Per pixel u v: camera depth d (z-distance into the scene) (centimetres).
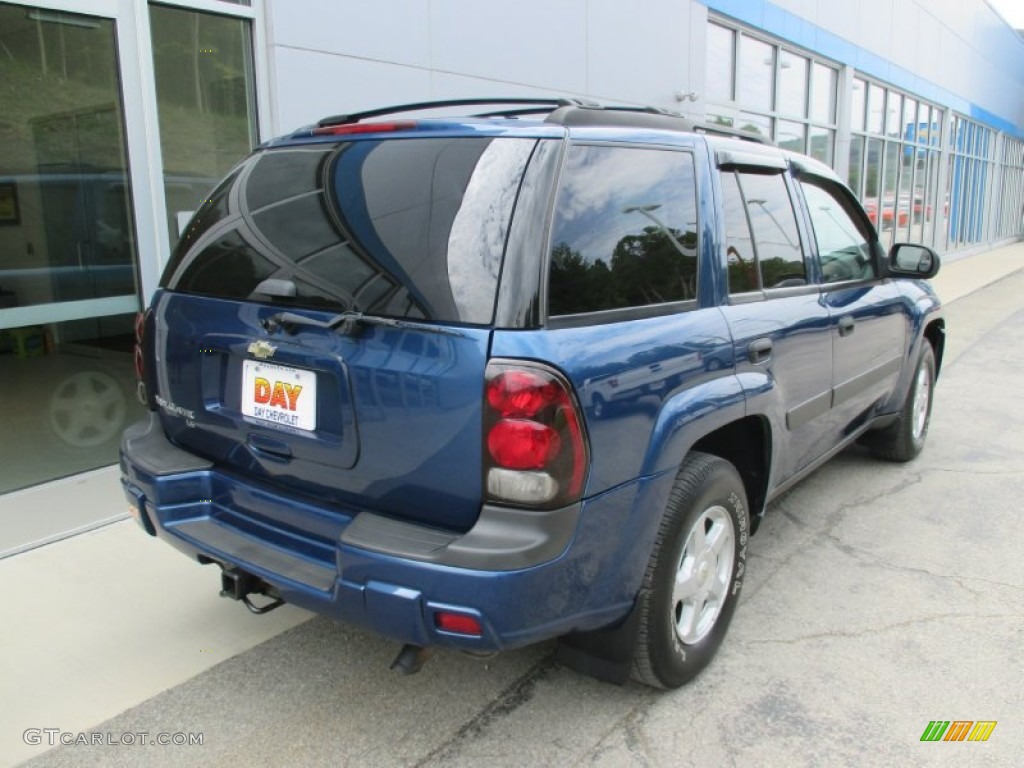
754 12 1152
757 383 302
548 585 219
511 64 736
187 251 296
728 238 310
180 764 256
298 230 258
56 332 498
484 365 213
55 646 319
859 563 399
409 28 632
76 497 456
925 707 285
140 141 493
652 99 950
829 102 1497
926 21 1931
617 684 273
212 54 524
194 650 318
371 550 220
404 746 264
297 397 248
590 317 236
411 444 225
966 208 2564
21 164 465
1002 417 672
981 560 402
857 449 583
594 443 225
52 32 456
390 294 230
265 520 265
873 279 455
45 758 258
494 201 227
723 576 304
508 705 286
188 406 286
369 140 261
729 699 289
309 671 305
